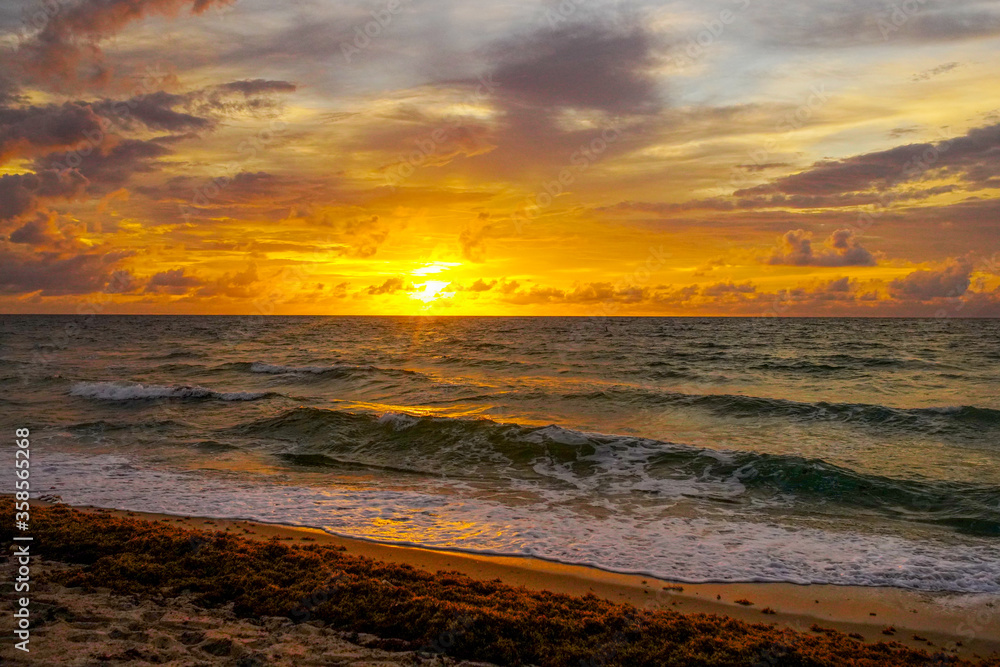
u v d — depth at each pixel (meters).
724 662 6.23
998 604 7.91
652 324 133.12
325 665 5.83
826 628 7.23
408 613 6.96
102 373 35.69
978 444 17.30
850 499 12.41
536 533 10.34
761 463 14.19
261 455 16.25
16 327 119.06
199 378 33.38
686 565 9.04
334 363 41.69
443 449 16.52
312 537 9.91
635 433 18.80
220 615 6.91
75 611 6.73
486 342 65.38
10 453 16.16
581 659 6.26
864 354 46.38
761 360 41.34
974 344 57.91
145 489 12.75
